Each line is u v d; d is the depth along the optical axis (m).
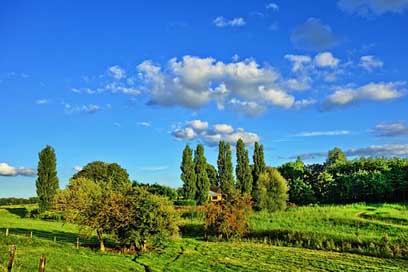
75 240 62.28
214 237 72.88
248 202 74.69
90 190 59.44
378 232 66.88
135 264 42.12
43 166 104.56
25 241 49.16
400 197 120.06
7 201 140.25
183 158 113.88
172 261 46.12
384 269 42.91
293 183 141.12
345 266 44.47
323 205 118.69
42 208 102.81
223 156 118.19
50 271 31.02
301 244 62.78
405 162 125.88
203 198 112.06
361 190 124.19
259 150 121.25
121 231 55.25
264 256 51.09
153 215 55.16
